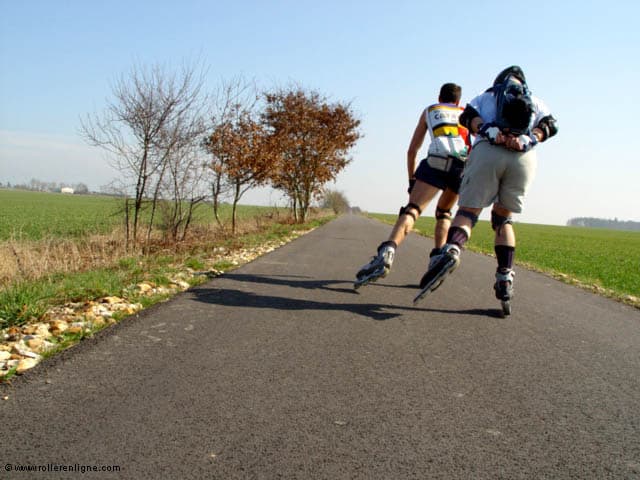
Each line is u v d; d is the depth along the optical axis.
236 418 2.32
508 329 4.26
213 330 3.82
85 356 3.15
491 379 3.00
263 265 7.59
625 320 5.05
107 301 4.70
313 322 4.16
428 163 5.01
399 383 2.86
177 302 4.77
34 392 2.56
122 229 10.66
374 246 12.38
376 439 2.17
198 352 3.28
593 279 9.56
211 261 8.15
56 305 4.60
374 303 5.05
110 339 3.53
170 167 10.02
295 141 23.30
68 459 1.91
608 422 2.46
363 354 3.37
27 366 2.93
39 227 21.39
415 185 5.10
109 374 2.84
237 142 13.43
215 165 13.15
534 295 6.38
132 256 8.20
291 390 2.68
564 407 2.63
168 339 3.55
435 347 3.61
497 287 4.62
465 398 2.69
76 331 3.68
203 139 11.00
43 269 6.94
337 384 2.80
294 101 23.78
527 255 16.38
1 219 27.83
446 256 4.16
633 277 10.86
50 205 49.59
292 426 2.26
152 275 6.15
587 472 1.97
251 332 3.79
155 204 10.09
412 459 2.01
